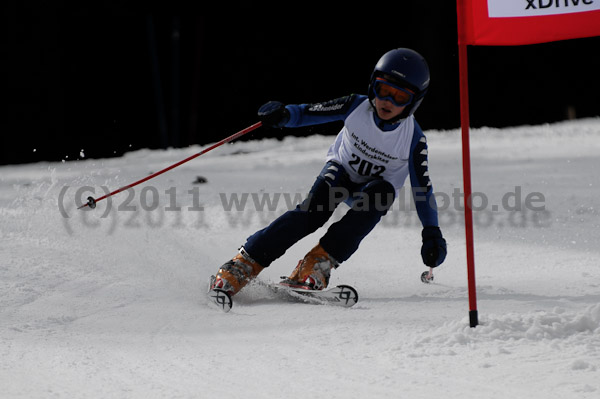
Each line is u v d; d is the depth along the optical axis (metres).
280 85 57.53
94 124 52.44
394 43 57.88
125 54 52.91
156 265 13.13
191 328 9.13
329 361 7.46
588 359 7.05
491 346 7.60
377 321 9.11
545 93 54.69
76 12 51.50
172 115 54.12
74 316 9.73
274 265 13.95
